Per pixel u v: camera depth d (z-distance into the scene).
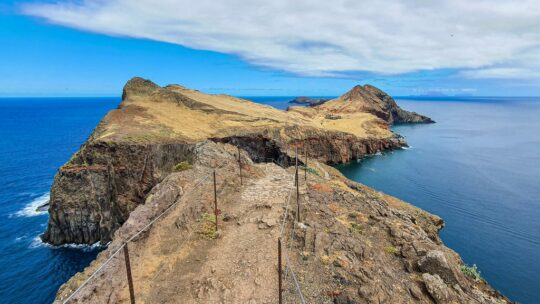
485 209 54.50
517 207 55.31
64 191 45.06
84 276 16.45
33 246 44.41
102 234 46.00
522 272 36.47
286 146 79.44
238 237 20.34
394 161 93.69
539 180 71.56
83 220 45.28
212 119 81.12
